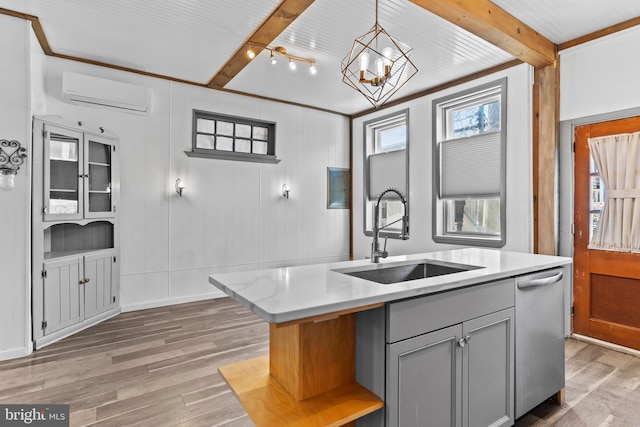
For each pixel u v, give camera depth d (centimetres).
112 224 382
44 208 298
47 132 301
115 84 370
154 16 287
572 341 316
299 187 531
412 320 138
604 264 308
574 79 327
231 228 470
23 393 221
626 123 295
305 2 263
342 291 133
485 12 267
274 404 134
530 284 187
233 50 348
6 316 275
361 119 568
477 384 164
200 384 234
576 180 327
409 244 486
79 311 335
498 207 397
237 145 480
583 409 207
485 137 400
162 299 421
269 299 122
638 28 288
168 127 423
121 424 190
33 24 297
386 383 133
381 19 293
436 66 386
